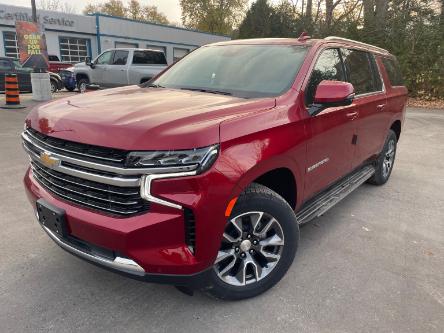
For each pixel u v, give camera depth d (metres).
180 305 2.90
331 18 24.17
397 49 18.30
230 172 2.45
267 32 25.78
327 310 2.88
